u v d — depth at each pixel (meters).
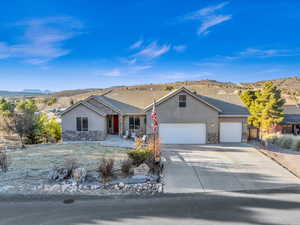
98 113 20.92
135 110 22.17
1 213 6.36
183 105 20.05
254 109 31.84
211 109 20.05
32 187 8.31
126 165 9.79
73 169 9.49
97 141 20.44
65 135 21.11
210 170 11.07
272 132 26.94
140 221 5.92
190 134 20.11
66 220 5.96
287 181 9.40
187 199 7.44
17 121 20.31
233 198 7.55
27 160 12.84
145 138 18.05
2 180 9.08
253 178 9.80
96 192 7.96
